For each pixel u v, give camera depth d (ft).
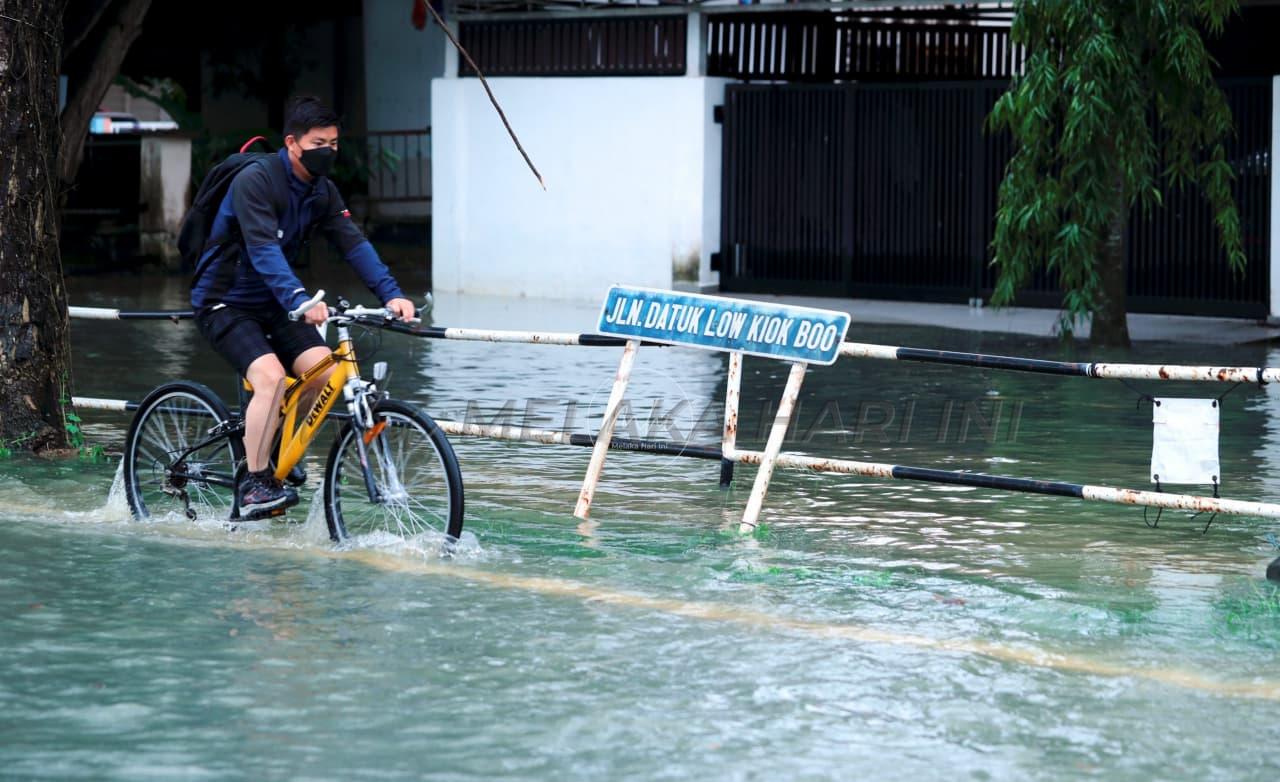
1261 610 55.21
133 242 229.86
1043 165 136.36
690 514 71.46
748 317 69.62
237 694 46.03
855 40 187.93
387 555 62.64
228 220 62.44
